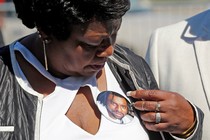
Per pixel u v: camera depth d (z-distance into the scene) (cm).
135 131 230
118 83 242
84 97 230
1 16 835
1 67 220
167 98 230
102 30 202
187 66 304
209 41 304
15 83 218
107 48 211
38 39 223
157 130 231
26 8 205
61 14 198
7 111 210
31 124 211
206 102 295
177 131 235
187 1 1012
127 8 204
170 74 307
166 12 979
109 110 229
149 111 230
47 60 222
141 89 240
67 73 225
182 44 309
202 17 314
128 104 234
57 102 222
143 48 902
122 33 942
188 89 300
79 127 221
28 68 224
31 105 215
